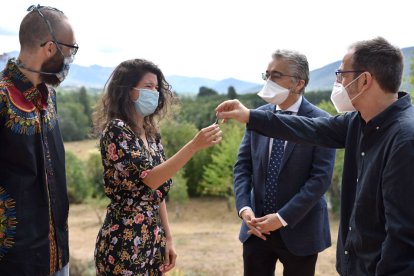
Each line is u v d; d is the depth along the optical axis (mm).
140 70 2508
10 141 2092
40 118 2254
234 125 19875
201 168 22828
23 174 2139
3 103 2074
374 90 2012
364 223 2004
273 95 3029
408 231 1767
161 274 2588
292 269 3102
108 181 2441
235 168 3359
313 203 2912
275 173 3066
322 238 3121
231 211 20125
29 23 2158
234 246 11422
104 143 2418
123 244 2393
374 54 1991
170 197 19734
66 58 2236
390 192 1820
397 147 1821
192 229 16141
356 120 2215
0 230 2105
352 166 2205
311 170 3002
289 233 3010
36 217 2188
